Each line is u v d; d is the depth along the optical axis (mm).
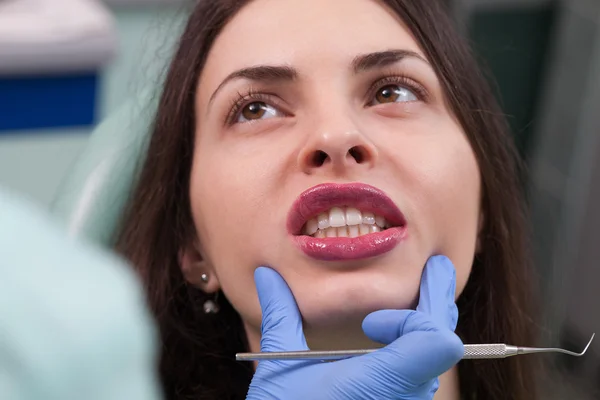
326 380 803
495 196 1095
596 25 1968
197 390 1170
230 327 1177
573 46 2059
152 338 328
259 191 916
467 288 1149
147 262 1154
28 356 265
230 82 968
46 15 1794
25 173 1858
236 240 937
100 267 290
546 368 1362
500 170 1133
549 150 2182
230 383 1177
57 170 1884
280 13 976
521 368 1194
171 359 1173
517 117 2207
